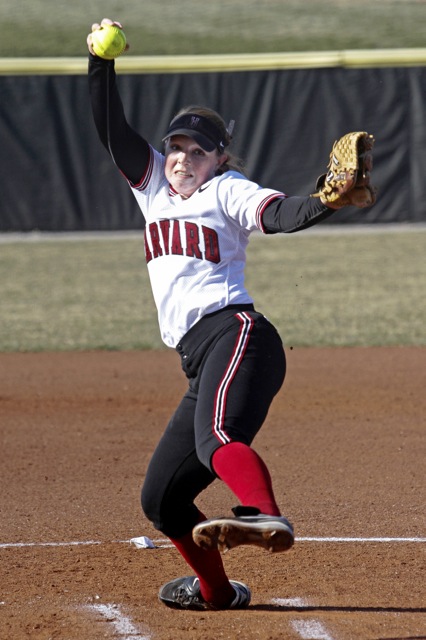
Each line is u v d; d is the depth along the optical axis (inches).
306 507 707.4
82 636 472.4
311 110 2484.0
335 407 1035.9
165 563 593.3
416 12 3585.1
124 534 652.7
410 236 2390.5
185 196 475.8
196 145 470.3
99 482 783.1
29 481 788.0
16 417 1013.2
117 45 465.7
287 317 1521.9
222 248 464.4
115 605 519.5
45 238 2479.1
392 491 747.4
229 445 416.2
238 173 474.3
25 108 2484.0
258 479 404.5
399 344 1354.6
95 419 1001.5
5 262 2140.7
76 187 2527.1
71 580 561.6
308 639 463.8
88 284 1866.4
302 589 542.6
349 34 3344.0
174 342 476.7
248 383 436.5
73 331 1461.6
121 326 1494.8
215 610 509.4
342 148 392.8
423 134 2477.9
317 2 3782.0
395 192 2541.8
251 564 588.7
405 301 1640.0
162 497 474.9
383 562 586.2
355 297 1681.8
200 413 434.6
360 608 509.4
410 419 983.0
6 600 528.1
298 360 1264.8
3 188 2527.1
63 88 2472.9
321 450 872.9
